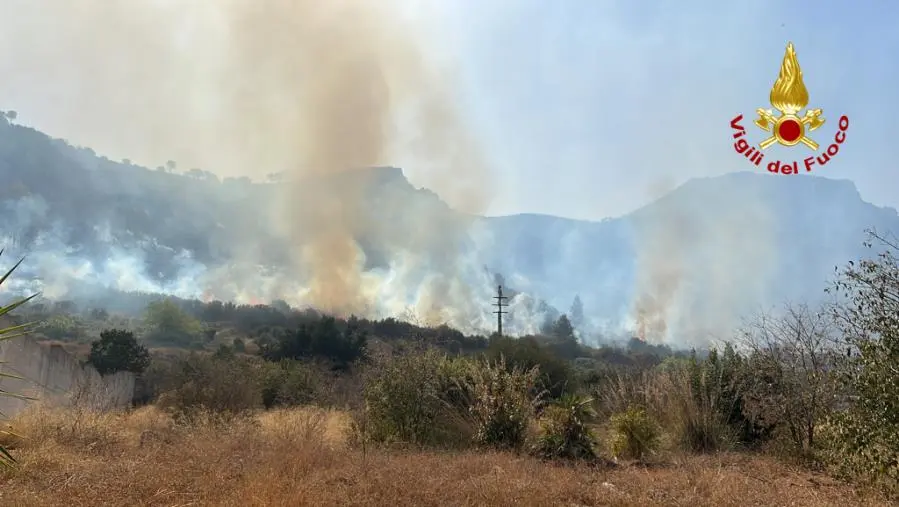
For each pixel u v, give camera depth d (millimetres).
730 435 12766
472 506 6605
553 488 7473
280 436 10742
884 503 6852
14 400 12953
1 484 6973
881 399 6707
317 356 37750
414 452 11117
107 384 19203
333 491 7020
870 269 6895
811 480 8805
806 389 10688
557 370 20422
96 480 7180
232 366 17766
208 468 7859
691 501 7008
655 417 13219
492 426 12047
